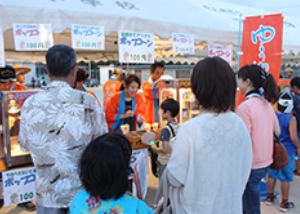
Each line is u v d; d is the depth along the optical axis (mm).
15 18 2342
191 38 3465
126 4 3414
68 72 1567
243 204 2172
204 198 1288
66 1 2844
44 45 2449
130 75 3260
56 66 1529
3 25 2291
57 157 1481
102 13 2803
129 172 1369
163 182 1446
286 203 3145
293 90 4055
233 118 1355
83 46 2652
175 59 7664
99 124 1634
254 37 3670
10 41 4926
